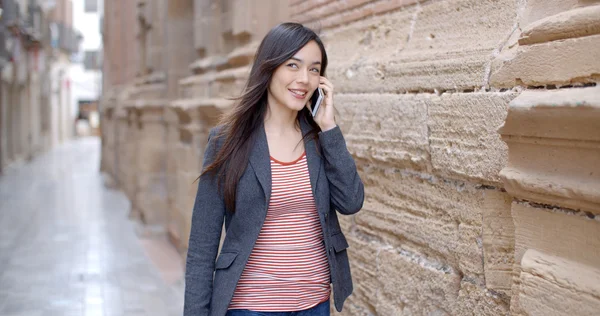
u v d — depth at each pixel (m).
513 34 2.31
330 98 2.35
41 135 32.25
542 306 1.88
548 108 1.76
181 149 7.50
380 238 3.30
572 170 1.78
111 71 17.77
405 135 2.89
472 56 2.46
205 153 2.32
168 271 7.20
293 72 2.23
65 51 42.94
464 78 2.48
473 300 2.46
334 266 2.30
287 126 2.36
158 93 9.42
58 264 7.54
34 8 23.17
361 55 3.58
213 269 2.30
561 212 1.87
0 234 9.52
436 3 2.95
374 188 3.32
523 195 2.00
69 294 6.23
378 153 3.16
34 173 20.89
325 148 2.29
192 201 6.91
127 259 7.82
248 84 2.29
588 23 1.77
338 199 2.34
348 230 3.61
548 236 1.93
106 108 18.61
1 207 12.50
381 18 3.50
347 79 3.59
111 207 12.52
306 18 4.54
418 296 2.88
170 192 8.72
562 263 1.84
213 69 6.59
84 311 5.68
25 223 10.54
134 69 12.02
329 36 4.12
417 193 2.89
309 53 2.23
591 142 1.68
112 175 17.30
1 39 16.12
